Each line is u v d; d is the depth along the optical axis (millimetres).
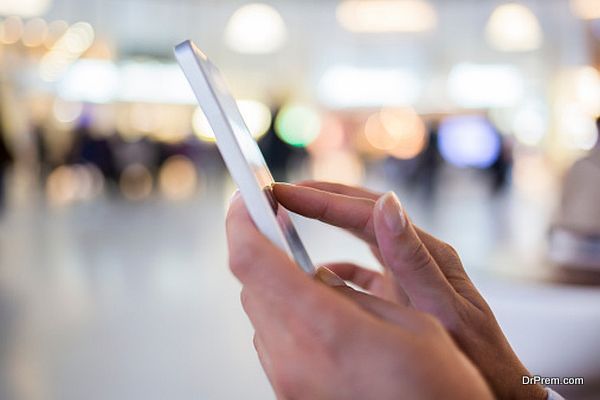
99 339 2936
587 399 1195
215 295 3803
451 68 16078
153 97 13219
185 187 12172
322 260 5004
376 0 10492
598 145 1731
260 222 303
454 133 12062
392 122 15672
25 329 3074
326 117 15773
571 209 1737
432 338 296
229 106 370
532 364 1221
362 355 283
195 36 13969
